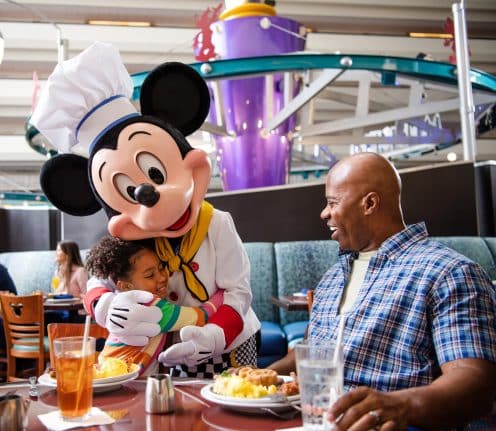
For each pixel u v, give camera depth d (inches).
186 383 55.4
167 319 69.7
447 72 209.0
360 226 59.9
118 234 73.4
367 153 61.4
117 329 68.8
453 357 49.4
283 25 202.4
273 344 171.3
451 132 255.4
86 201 84.0
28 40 319.6
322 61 185.8
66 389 44.1
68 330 80.0
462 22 210.7
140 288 71.4
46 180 82.5
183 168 74.6
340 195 60.4
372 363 54.7
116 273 71.0
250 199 211.6
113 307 69.2
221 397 45.4
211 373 75.4
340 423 39.3
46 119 75.0
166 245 75.5
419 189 206.7
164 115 81.7
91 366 45.2
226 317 73.5
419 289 54.1
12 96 356.5
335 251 204.2
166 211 70.9
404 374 53.0
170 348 68.5
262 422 43.5
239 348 77.8
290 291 199.3
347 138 259.0
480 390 46.6
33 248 285.0
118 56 75.5
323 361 39.3
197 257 76.0
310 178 417.4
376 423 39.8
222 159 214.2
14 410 40.1
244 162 208.8
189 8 313.3
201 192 75.4
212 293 76.5
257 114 204.2
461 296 51.7
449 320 51.1
